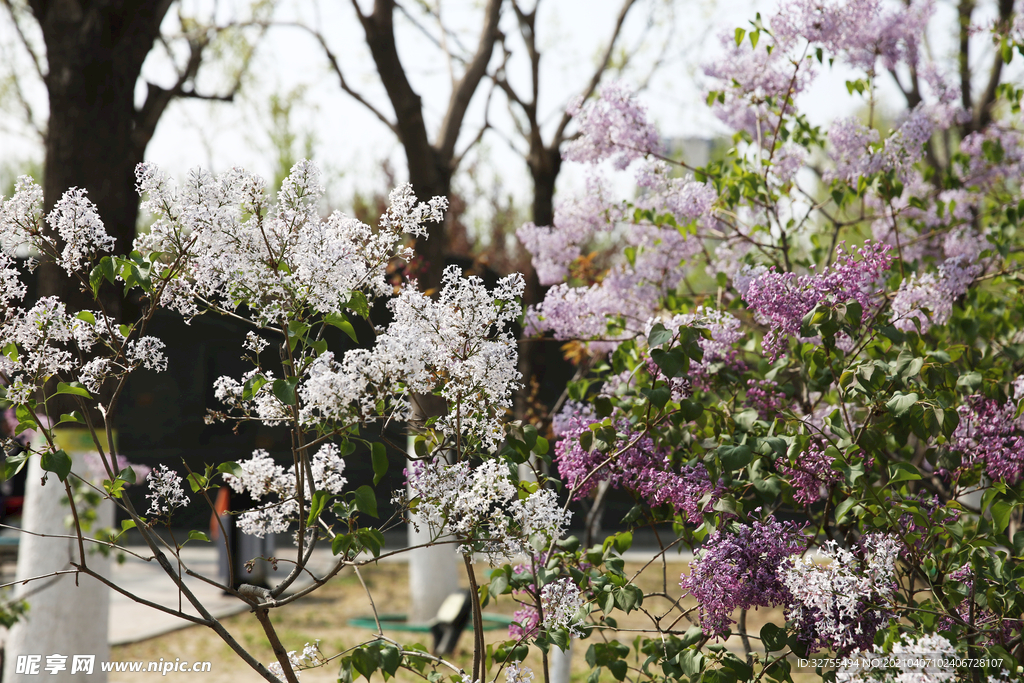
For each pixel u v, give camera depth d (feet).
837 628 7.68
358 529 7.17
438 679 8.02
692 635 8.54
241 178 7.16
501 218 62.75
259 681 22.67
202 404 43.78
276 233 7.25
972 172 16.02
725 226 14.84
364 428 7.48
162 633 27.66
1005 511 7.85
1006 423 8.80
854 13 12.36
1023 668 7.46
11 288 7.27
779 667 8.23
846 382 8.86
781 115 13.10
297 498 7.48
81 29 17.28
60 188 16.99
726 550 8.26
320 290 7.12
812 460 8.52
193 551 43.55
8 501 44.42
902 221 15.19
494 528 7.49
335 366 7.61
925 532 8.61
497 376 7.52
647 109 13.65
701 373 10.34
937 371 8.84
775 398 10.25
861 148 13.30
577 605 8.35
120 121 17.53
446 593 28.50
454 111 21.33
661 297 14.73
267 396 7.60
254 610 7.75
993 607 7.98
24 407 7.25
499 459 7.82
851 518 9.36
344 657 7.48
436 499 7.52
